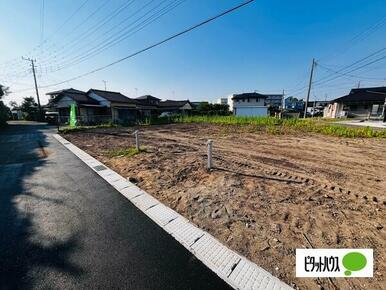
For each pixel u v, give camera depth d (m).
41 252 2.19
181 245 2.30
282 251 2.19
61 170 5.21
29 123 26.02
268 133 12.31
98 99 22.20
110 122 18.31
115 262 2.04
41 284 1.78
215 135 11.84
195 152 7.18
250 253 2.17
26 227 2.67
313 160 5.98
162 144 8.89
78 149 7.93
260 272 1.91
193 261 2.05
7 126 20.30
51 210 3.13
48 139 10.77
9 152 7.48
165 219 2.85
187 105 39.34
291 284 1.78
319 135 11.14
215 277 1.86
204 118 22.83
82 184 4.23
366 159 6.07
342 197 3.49
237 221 2.77
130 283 1.80
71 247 2.27
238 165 5.44
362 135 10.34
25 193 3.78
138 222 2.78
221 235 2.48
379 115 22.52
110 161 6.07
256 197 3.49
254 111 34.06
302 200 3.38
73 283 1.79
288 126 15.05
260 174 4.70
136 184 4.23
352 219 2.80
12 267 1.97
